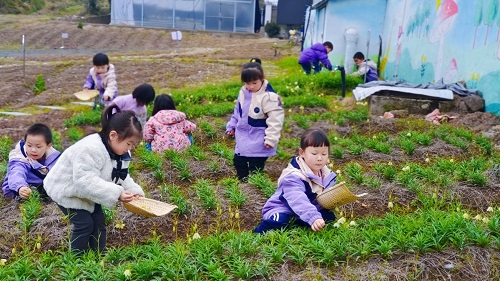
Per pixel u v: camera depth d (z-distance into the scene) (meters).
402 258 2.27
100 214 2.58
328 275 2.15
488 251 2.28
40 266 2.28
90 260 2.31
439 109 5.57
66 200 2.41
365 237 2.40
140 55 13.88
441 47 6.54
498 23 5.01
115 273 2.18
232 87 7.73
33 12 27.09
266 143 3.50
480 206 3.07
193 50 15.82
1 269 2.22
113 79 5.91
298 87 7.16
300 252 2.26
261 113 3.54
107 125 2.38
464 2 5.88
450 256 2.26
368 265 2.22
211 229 2.88
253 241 2.39
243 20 22.97
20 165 3.31
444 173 3.55
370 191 3.32
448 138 4.39
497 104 5.01
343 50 9.64
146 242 2.74
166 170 3.88
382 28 9.49
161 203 2.39
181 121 4.37
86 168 2.32
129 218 2.99
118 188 2.33
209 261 2.24
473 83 5.58
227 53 14.92
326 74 7.62
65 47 18.14
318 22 11.87
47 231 2.83
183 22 22.81
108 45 18.70
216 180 3.79
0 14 25.36
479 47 5.45
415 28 7.61
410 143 4.21
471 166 3.59
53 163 3.41
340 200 2.52
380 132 4.91
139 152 4.30
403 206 3.11
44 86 8.91
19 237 2.80
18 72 10.33
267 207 2.69
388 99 5.68
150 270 2.18
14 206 3.26
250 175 3.58
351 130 4.99
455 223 2.42
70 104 7.65
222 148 4.36
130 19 22.72
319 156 2.60
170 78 9.78
